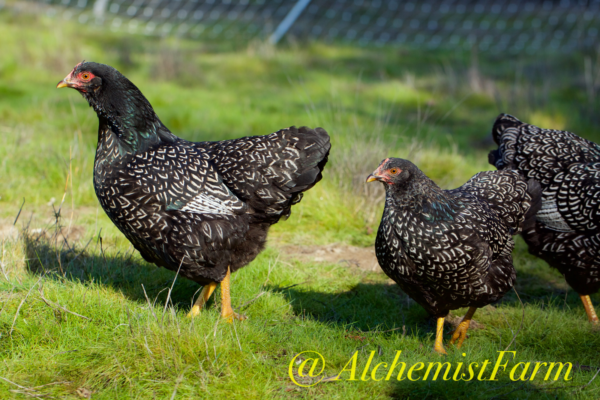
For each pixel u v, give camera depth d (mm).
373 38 15328
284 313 3832
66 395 2730
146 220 3348
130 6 16422
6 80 9695
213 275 3477
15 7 13133
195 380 2852
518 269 4926
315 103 9797
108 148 3438
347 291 4332
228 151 3494
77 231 4848
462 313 4098
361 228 5535
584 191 3898
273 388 2881
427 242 3174
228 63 11977
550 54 12836
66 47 11016
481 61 13078
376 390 2930
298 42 13688
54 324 3188
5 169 5746
